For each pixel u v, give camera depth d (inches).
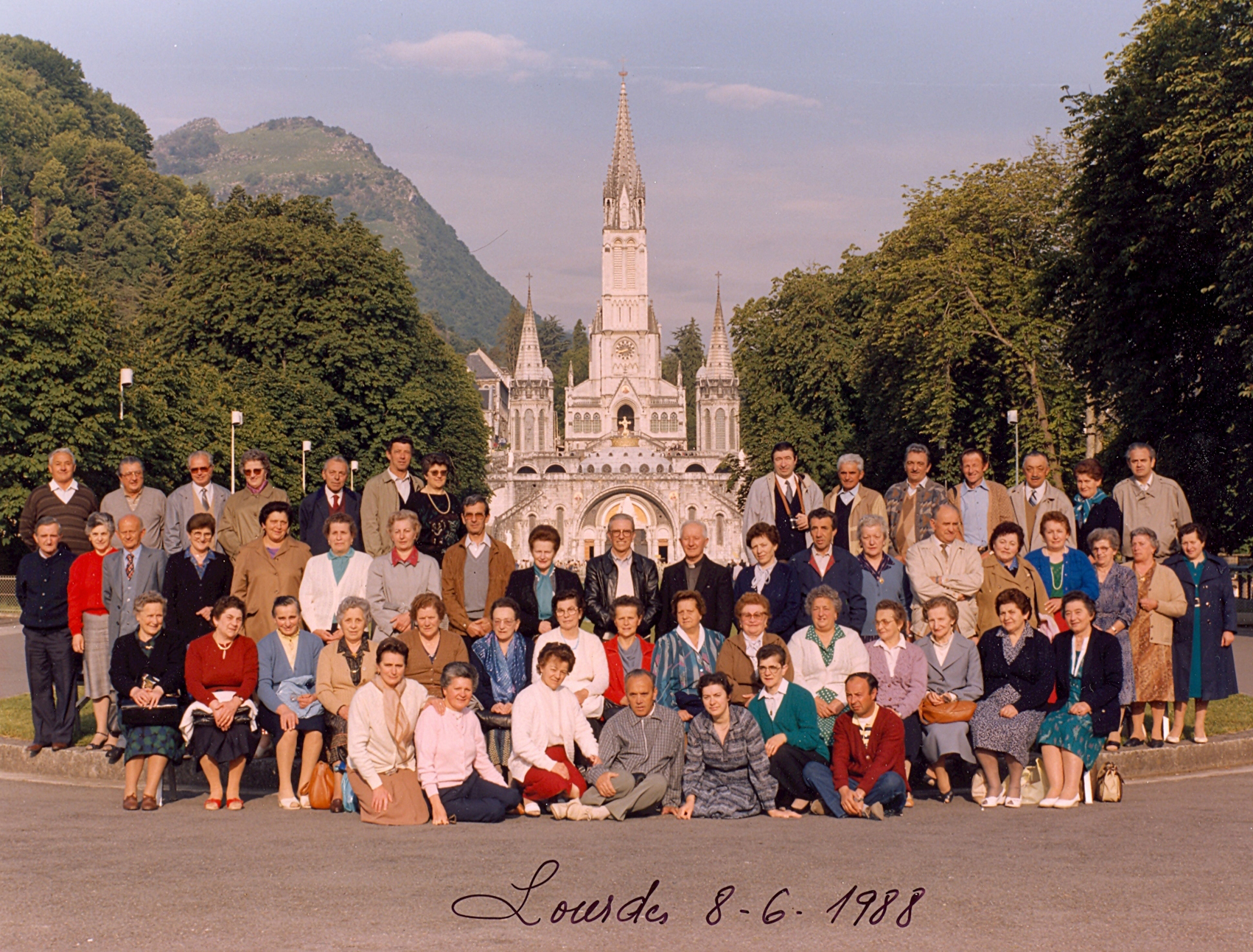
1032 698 563.8
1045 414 1921.8
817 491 754.8
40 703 651.5
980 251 2034.9
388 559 636.1
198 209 6441.9
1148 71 1467.8
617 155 7313.0
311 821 529.3
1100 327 1524.4
